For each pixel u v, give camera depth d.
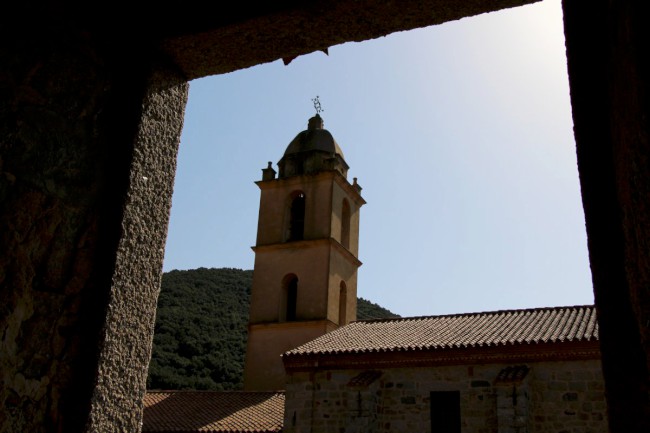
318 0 3.45
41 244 3.23
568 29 3.16
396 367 19.14
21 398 3.03
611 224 2.91
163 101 4.01
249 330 30.25
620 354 2.76
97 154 3.63
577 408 16.62
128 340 3.55
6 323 3.00
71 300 3.36
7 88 3.15
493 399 17.55
